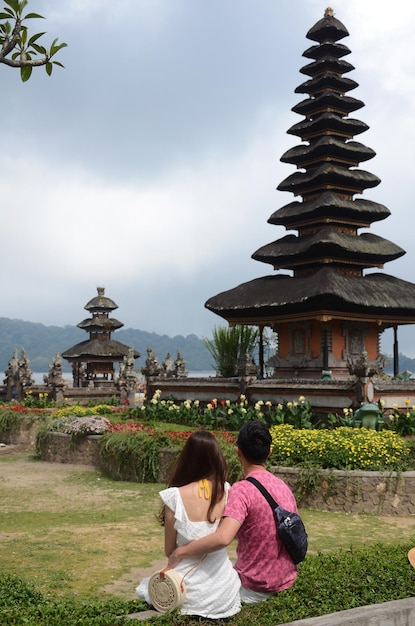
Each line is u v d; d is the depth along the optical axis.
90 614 6.60
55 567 10.80
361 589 7.22
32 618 6.47
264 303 29.00
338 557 8.50
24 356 41.38
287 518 6.27
